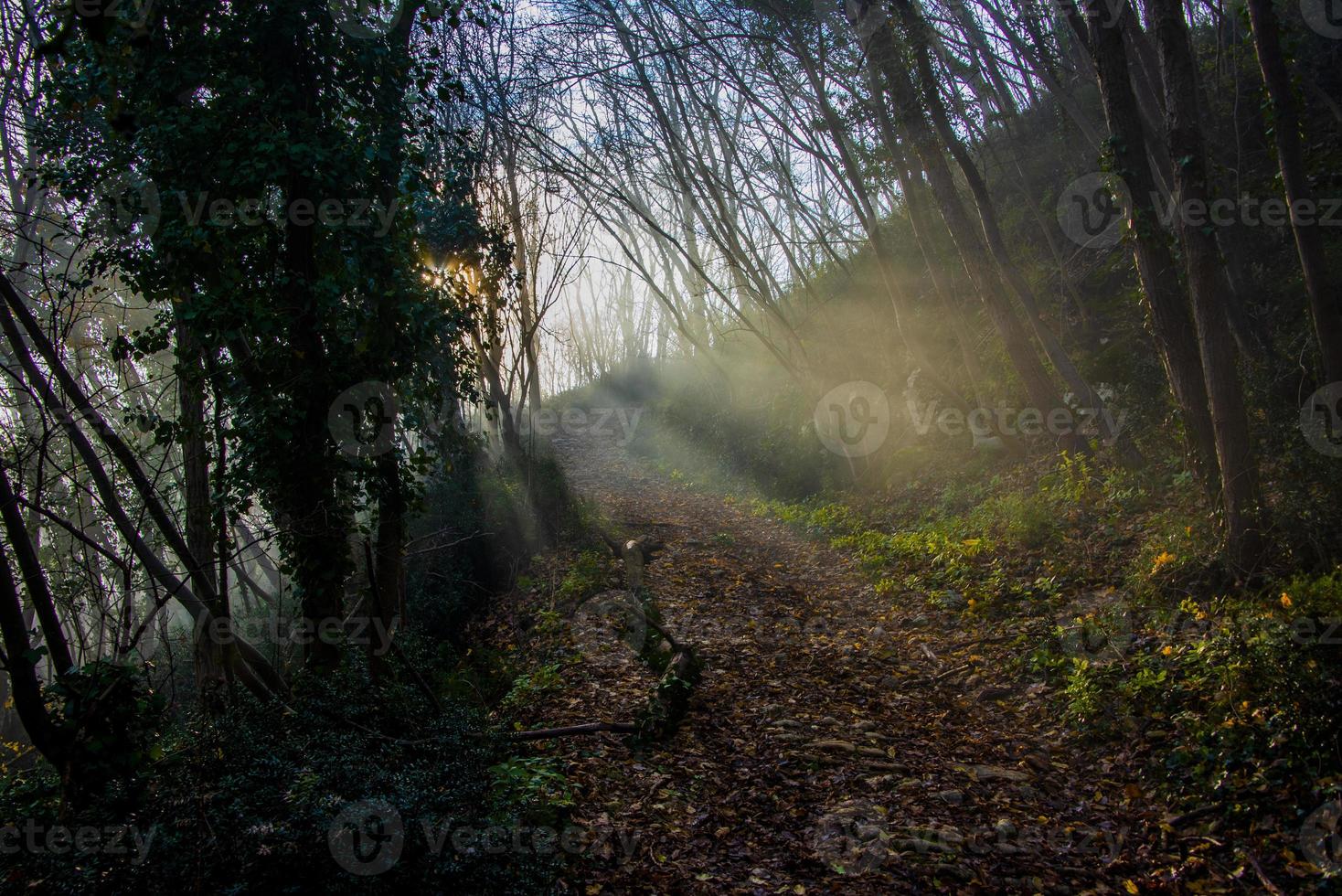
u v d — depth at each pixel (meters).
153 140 6.57
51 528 8.41
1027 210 17.22
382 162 7.16
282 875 3.80
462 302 8.33
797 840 5.06
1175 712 5.86
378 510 8.27
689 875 4.69
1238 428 7.26
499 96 16.56
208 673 6.67
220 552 6.93
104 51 6.55
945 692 7.35
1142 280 8.08
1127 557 8.65
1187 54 7.34
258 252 7.04
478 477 14.99
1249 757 5.02
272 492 7.11
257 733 4.80
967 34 15.05
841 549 12.71
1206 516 8.00
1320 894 4.05
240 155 6.58
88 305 9.60
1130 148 8.05
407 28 7.76
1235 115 11.23
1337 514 7.10
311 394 7.06
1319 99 13.28
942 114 12.20
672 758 6.27
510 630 10.66
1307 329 9.45
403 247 7.48
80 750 4.68
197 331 6.59
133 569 7.54
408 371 7.55
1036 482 11.64
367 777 4.30
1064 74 15.42
